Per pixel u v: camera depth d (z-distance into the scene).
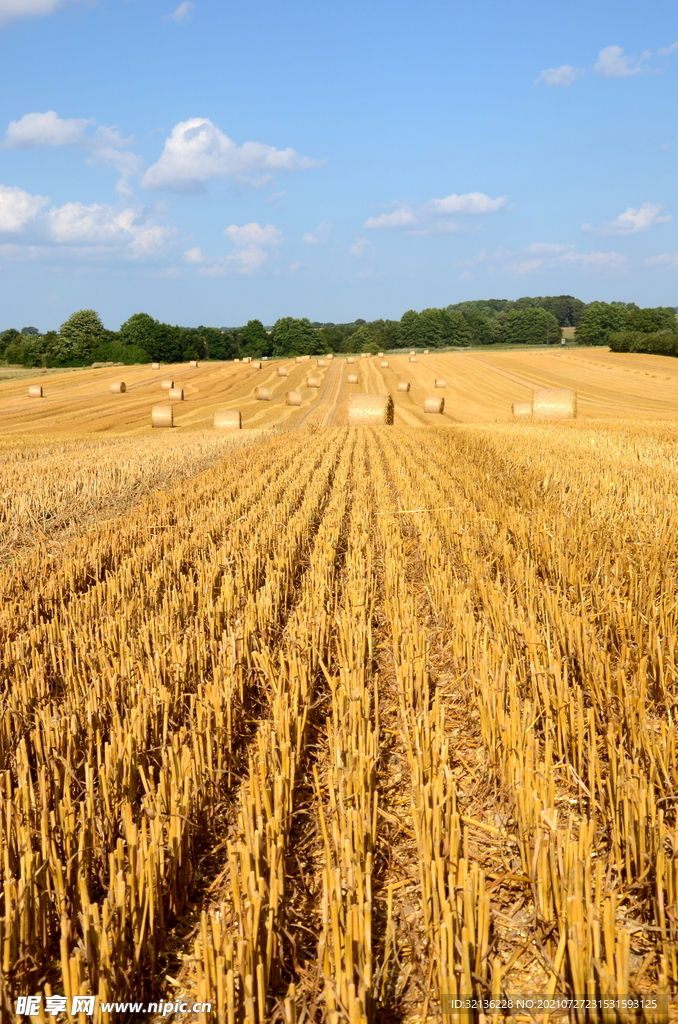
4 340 139.62
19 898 3.02
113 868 3.23
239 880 3.27
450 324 161.50
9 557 9.80
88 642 6.02
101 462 18.19
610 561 7.31
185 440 26.27
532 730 4.34
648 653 5.18
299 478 15.44
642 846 3.34
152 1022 2.87
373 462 18.73
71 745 4.38
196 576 8.35
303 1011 2.71
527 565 7.50
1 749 4.48
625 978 2.56
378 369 77.81
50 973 3.08
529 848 3.43
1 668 5.63
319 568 8.40
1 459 20.16
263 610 6.69
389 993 2.93
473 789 4.26
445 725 5.07
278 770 4.12
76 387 64.44
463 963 2.63
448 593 7.04
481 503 11.39
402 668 5.38
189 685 5.36
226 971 2.71
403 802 4.18
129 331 125.50
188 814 3.76
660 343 93.00
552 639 5.64
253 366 79.12
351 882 3.13
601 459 15.15
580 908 2.77
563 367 78.94
